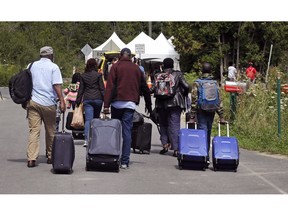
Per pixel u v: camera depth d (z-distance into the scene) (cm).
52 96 1214
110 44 4688
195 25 4488
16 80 1200
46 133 1241
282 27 4344
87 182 1072
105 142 1170
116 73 1216
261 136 1728
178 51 4606
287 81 2125
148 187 1048
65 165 1140
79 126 1661
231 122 1952
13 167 1216
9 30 4709
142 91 1255
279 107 1680
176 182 1104
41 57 1221
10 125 2097
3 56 4534
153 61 4631
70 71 5281
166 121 1459
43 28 5238
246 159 1430
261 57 4359
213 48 4472
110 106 1239
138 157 1420
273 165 1338
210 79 1314
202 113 1303
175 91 1417
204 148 1246
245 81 2102
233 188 1059
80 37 6762
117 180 1102
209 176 1179
